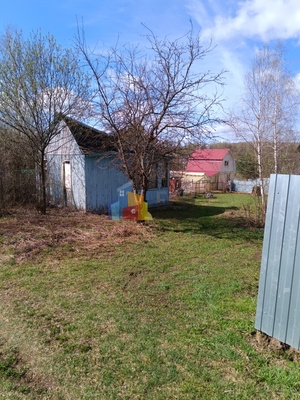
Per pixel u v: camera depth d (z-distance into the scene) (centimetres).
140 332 301
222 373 239
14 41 832
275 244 262
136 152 770
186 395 215
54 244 633
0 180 991
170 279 454
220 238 738
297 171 1195
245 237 752
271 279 267
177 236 749
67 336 295
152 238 720
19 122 904
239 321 319
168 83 686
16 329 309
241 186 2656
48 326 314
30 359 260
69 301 375
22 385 228
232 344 278
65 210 1069
